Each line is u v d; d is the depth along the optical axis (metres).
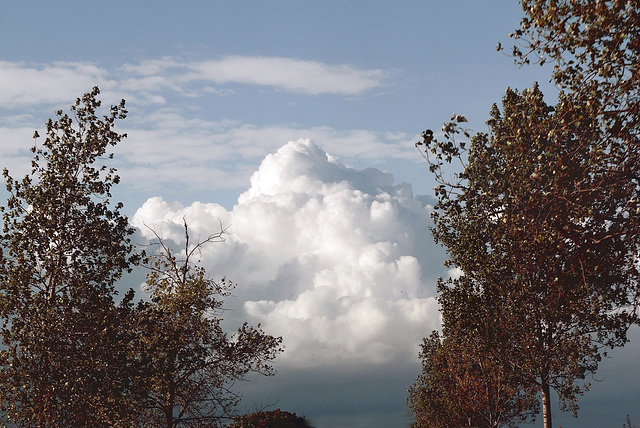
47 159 21.17
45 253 20.20
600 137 12.70
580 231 13.20
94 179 21.23
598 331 21.77
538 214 13.82
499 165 18.19
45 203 20.38
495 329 20.98
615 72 11.40
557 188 13.27
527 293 19.25
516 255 15.14
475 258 19.44
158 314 22.36
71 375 19.28
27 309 19.34
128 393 20.91
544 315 20.00
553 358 21.47
